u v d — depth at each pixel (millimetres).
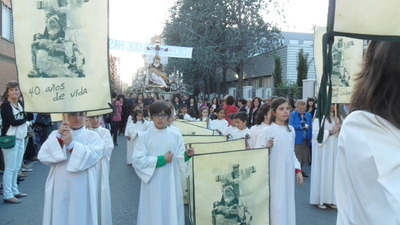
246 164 4070
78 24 3057
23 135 6219
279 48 26297
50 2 3004
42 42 3004
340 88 4645
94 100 3104
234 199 4023
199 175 3943
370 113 1115
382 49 1117
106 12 3113
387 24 1021
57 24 3016
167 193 4070
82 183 3500
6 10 15289
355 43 4551
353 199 1103
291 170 4262
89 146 3604
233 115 6793
